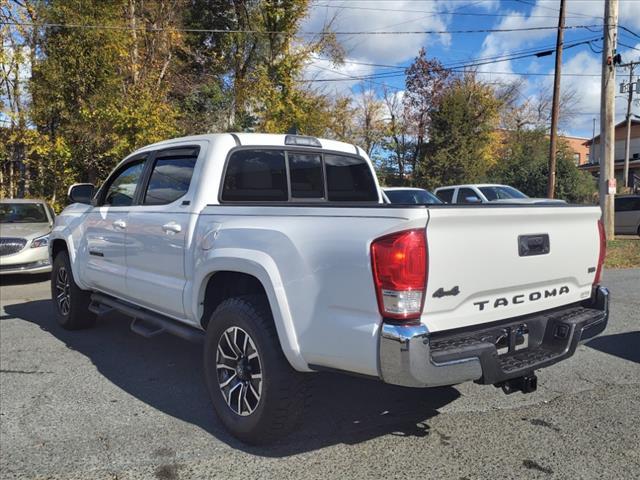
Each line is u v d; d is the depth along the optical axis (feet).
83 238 18.60
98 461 10.60
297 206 10.48
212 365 12.01
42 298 27.81
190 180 13.61
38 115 46.91
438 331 9.28
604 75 48.29
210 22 80.89
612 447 11.14
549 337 11.25
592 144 194.39
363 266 9.12
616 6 46.78
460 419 12.56
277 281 10.37
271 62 79.30
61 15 46.03
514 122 156.04
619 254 44.19
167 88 56.29
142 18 58.29
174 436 11.71
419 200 46.96
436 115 115.55
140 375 15.66
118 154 46.19
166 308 13.94
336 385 14.76
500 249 9.99
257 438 11.00
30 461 10.59
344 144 16.93
